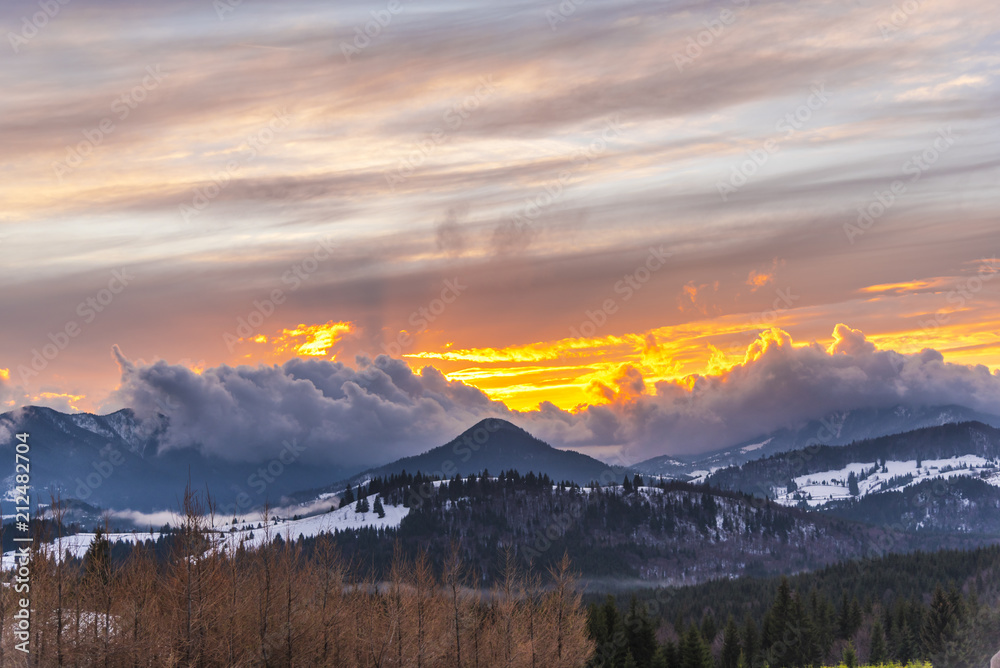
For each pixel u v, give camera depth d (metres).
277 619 54.97
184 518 52.09
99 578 52.22
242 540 58.09
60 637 47.75
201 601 50.56
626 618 107.62
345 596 63.25
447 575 70.00
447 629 65.25
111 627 50.50
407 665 61.47
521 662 68.19
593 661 97.56
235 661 51.81
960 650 134.25
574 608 76.31
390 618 62.38
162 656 48.75
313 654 56.16
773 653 135.75
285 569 57.41
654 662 104.00
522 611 72.06
